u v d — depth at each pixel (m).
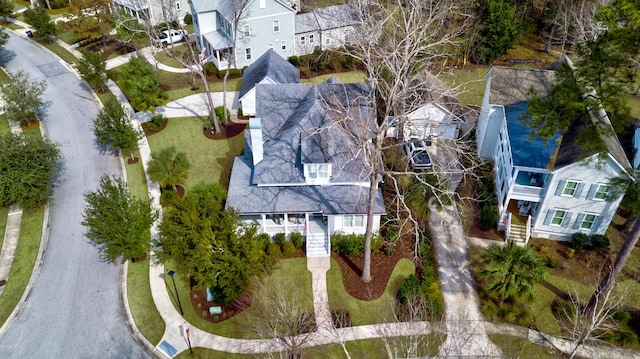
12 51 62.03
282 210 31.66
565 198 31.73
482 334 27.89
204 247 25.62
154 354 27.09
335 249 32.81
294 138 33.72
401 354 26.67
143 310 29.52
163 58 59.25
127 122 41.38
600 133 27.72
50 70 57.53
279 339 25.58
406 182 37.34
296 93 37.47
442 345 27.02
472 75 54.91
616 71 26.77
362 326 28.36
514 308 28.97
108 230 29.36
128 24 58.47
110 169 41.50
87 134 46.09
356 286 30.73
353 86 37.72
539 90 37.19
